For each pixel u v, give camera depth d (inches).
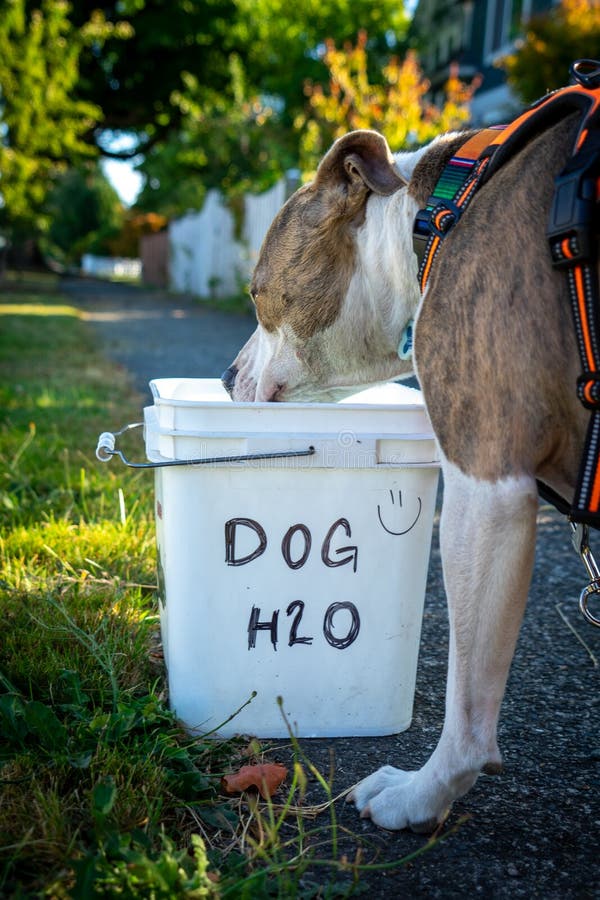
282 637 87.4
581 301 60.6
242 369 98.3
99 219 2320.4
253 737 88.5
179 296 906.7
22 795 71.7
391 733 91.4
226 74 983.6
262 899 62.7
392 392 104.8
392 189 81.6
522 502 63.6
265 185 671.1
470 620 66.4
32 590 110.8
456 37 874.8
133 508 138.6
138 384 288.4
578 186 60.3
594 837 74.9
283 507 84.4
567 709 97.0
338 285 86.9
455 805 79.2
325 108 413.1
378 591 87.9
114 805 70.4
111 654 93.9
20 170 636.7
